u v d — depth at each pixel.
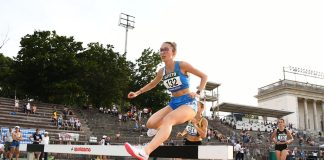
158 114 4.40
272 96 69.00
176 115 3.90
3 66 46.50
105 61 41.38
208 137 34.38
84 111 35.66
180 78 4.23
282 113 53.97
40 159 14.95
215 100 51.44
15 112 28.45
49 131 26.70
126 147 3.35
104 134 30.36
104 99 41.41
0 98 30.86
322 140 53.94
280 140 10.49
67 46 40.22
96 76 40.09
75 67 37.94
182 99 4.24
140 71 49.19
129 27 52.19
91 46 42.09
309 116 69.19
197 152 4.17
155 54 49.72
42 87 38.00
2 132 23.17
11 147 16.73
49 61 36.59
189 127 7.74
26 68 37.03
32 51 37.38
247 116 61.88
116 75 41.53
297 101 66.94
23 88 38.88
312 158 33.16
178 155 4.40
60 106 34.50
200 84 4.11
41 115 29.91
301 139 46.94
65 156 20.92
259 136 43.62
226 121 46.53
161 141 3.64
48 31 38.78
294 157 31.50
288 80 67.69
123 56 44.03
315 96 68.38
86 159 20.97
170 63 4.33
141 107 48.47
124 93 46.72
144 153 3.45
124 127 34.09
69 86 36.38
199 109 7.33
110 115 37.12
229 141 34.50
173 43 4.38
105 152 5.53
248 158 30.92
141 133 33.09
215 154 3.94
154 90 47.62
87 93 41.09
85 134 29.12
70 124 29.69
